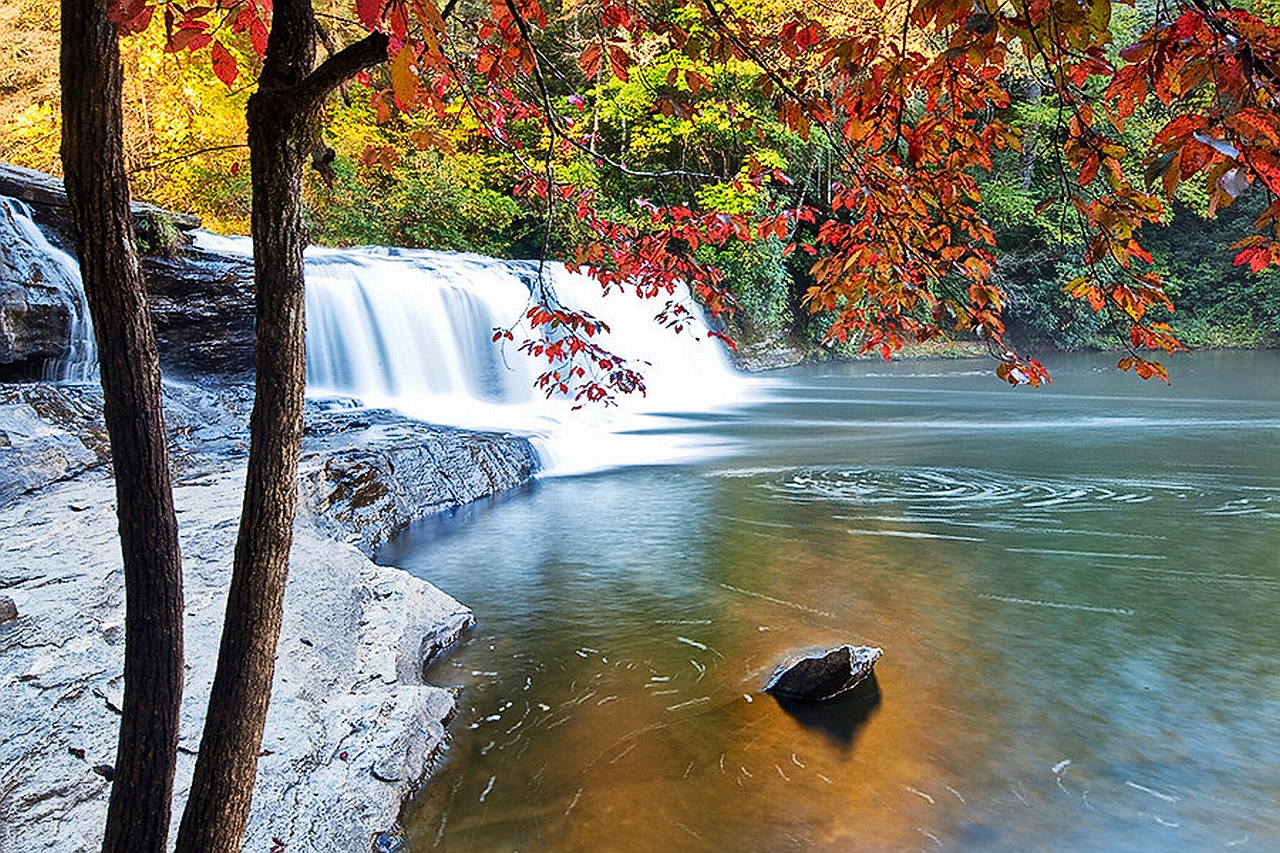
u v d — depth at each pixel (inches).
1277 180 38.8
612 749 135.6
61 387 288.4
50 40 591.8
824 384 743.7
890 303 75.7
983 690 153.6
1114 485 311.3
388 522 266.5
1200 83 41.8
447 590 215.3
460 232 778.2
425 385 493.7
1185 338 1042.7
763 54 80.7
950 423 491.8
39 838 88.8
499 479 329.7
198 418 327.6
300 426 52.6
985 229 74.4
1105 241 54.5
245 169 545.6
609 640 181.0
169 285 383.2
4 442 229.1
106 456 260.5
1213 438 412.2
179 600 54.3
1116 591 202.4
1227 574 212.2
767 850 110.0
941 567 222.8
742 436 457.4
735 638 179.9
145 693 52.9
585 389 126.4
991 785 124.0
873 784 124.5
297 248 51.1
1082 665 163.3
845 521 272.4
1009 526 259.9
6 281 303.3
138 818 53.1
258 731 53.0
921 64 64.6
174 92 513.3
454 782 126.3
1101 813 117.3
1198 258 1098.7
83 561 160.6
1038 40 46.8
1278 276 1034.7
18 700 110.8
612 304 649.6
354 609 170.6
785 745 135.9
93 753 103.2
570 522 280.5
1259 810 117.6
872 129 72.2
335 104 569.3
